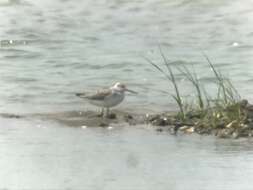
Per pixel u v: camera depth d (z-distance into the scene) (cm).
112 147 1686
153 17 3522
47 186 1415
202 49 2930
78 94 2017
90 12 3662
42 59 2786
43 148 1675
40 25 3403
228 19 3422
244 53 2856
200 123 1853
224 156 1606
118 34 3228
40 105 2130
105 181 1439
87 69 2636
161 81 2450
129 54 2856
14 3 3847
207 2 3694
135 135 1797
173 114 1972
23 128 1862
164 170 1509
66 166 1538
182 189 1398
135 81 2450
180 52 2883
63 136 1786
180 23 3397
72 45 3027
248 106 1894
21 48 2956
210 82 2427
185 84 2402
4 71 2584
